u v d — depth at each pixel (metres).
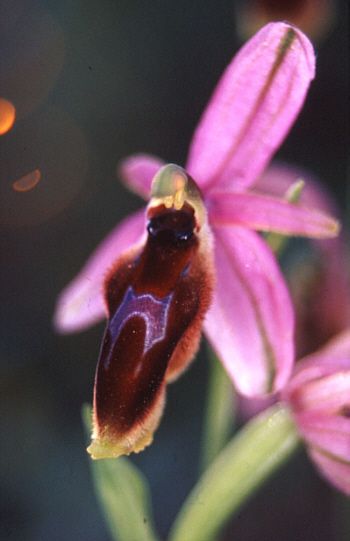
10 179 0.22
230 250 0.10
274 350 0.10
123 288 0.10
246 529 0.18
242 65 0.10
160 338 0.10
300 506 0.18
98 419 0.09
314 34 0.13
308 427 0.11
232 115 0.10
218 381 0.11
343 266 0.13
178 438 0.19
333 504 0.18
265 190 0.12
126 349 0.10
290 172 0.12
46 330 0.21
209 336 0.10
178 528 0.11
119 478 0.11
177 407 0.20
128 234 0.11
